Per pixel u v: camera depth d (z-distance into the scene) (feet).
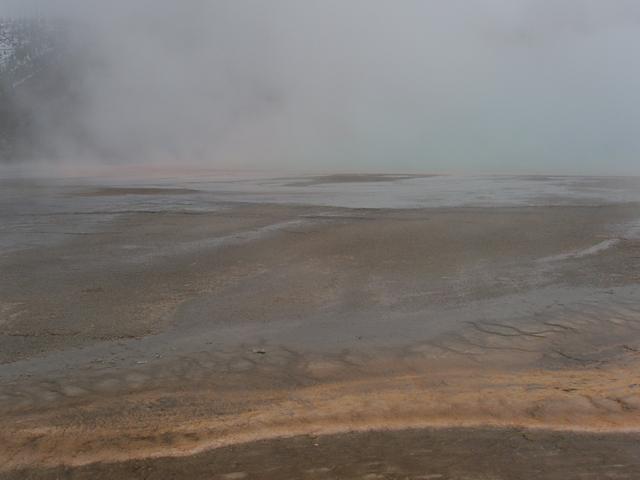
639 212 36.29
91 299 18.08
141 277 20.86
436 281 19.89
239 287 19.38
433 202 44.34
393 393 11.12
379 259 23.32
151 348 13.93
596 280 19.66
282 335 14.75
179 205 44.65
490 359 12.96
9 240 29.17
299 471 8.29
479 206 40.93
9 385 11.78
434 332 14.83
